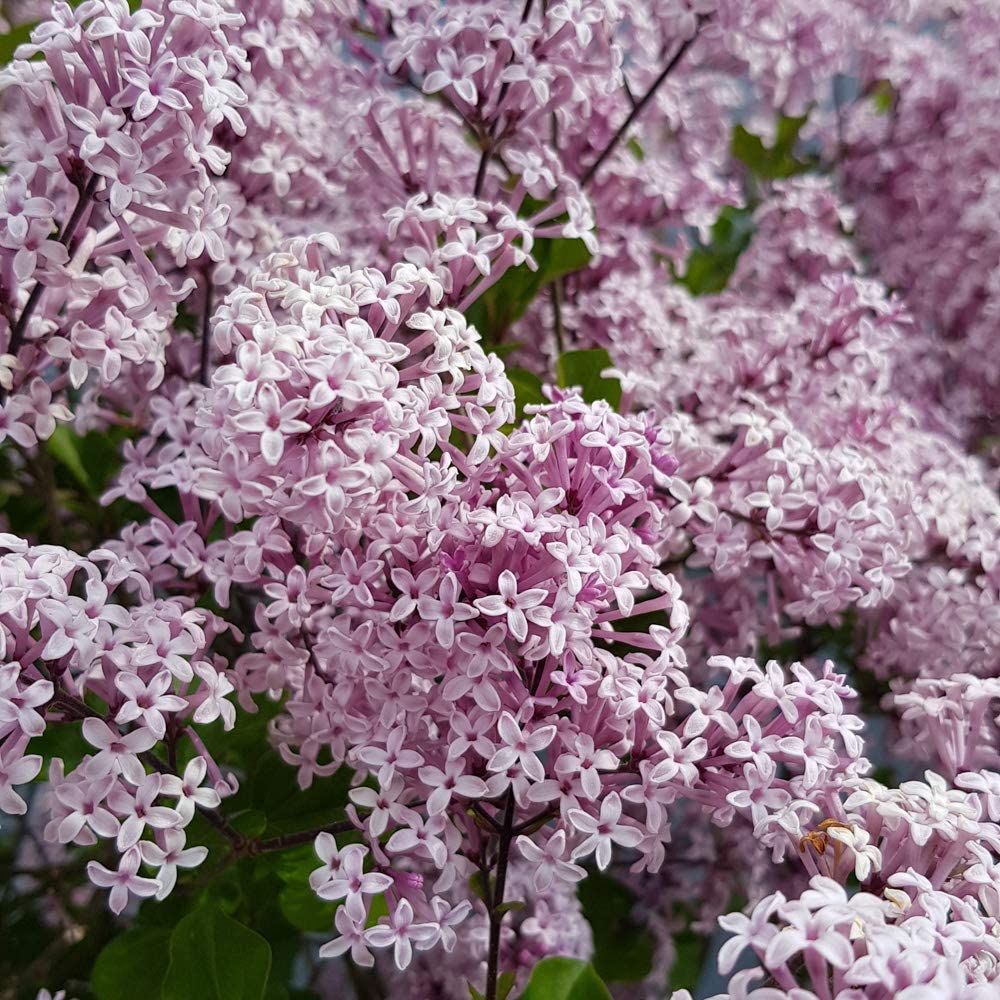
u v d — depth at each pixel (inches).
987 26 12.7
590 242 7.3
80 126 5.2
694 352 9.4
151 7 5.4
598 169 9.2
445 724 5.6
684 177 9.7
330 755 7.0
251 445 4.9
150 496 8.5
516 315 8.5
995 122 11.7
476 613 5.1
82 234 6.0
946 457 8.4
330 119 9.2
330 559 5.9
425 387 5.4
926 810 5.0
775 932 4.0
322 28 8.4
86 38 5.2
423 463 5.3
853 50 12.6
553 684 5.4
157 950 6.5
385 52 7.8
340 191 8.4
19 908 8.6
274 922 7.7
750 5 8.3
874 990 3.9
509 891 7.9
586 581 5.2
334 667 5.9
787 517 7.0
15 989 7.8
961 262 11.7
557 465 5.6
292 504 5.1
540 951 7.8
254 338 5.0
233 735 6.6
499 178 8.6
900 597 7.9
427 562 5.5
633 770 5.4
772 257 10.8
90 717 5.0
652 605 5.7
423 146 8.1
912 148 12.6
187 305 8.0
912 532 7.3
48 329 6.1
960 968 3.8
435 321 5.6
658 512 5.8
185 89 5.4
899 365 11.1
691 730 5.2
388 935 5.1
